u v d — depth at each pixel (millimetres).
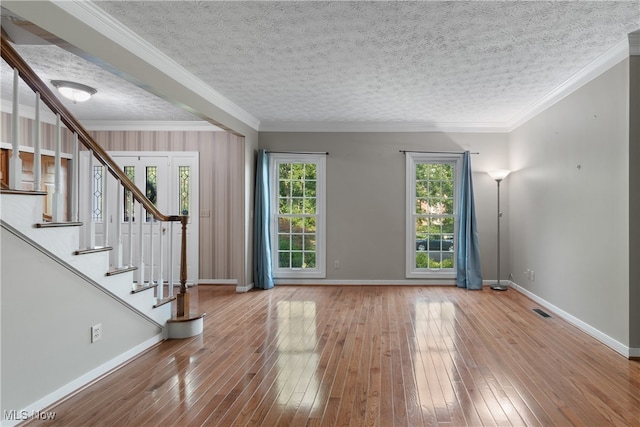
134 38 3146
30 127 5559
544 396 2582
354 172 6512
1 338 2152
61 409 2426
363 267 6523
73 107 5566
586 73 3906
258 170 6309
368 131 6488
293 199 6648
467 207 6238
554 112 4699
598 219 3736
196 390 2689
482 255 6414
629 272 3273
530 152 5453
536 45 3350
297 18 2873
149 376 2920
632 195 3273
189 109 4316
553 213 4719
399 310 4852
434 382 2799
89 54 2732
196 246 6547
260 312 4773
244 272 6008
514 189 6113
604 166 3635
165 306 3805
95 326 2875
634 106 3254
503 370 3006
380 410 2412
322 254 6555
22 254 2283
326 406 2465
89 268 2795
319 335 3879
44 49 3477
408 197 6457
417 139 6457
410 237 6480
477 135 6406
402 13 2801
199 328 3951
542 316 4559
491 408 2430
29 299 2326
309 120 6262
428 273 6484
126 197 6496
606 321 3604
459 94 4789
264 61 3727
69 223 2613
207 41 3273
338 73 4062
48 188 5824
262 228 6277
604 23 2955
